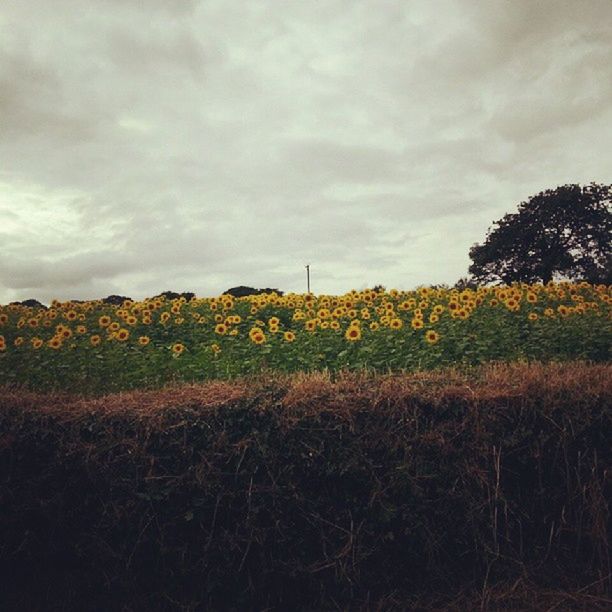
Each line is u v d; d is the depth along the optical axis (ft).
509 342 24.00
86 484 10.79
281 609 10.71
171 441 10.69
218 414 10.85
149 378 21.18
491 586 11.07
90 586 10.75
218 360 22.50
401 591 10.97
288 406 10.93
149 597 10.63
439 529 11.16
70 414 10.98
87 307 37.60
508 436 11.41
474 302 28.66
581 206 146.61
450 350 22.95
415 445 11.12
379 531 10.99
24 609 10.54
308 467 10.87
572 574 11.35
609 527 11.58
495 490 11.18
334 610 10.66
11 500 10.78
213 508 10.66
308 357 22.15
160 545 10.53
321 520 10.80
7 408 11.03
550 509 11.57
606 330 24.43
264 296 35.94
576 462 11.62
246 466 10.77
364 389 11.64
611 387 11.85
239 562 10.69
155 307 32.60
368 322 28.91
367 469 10.93
